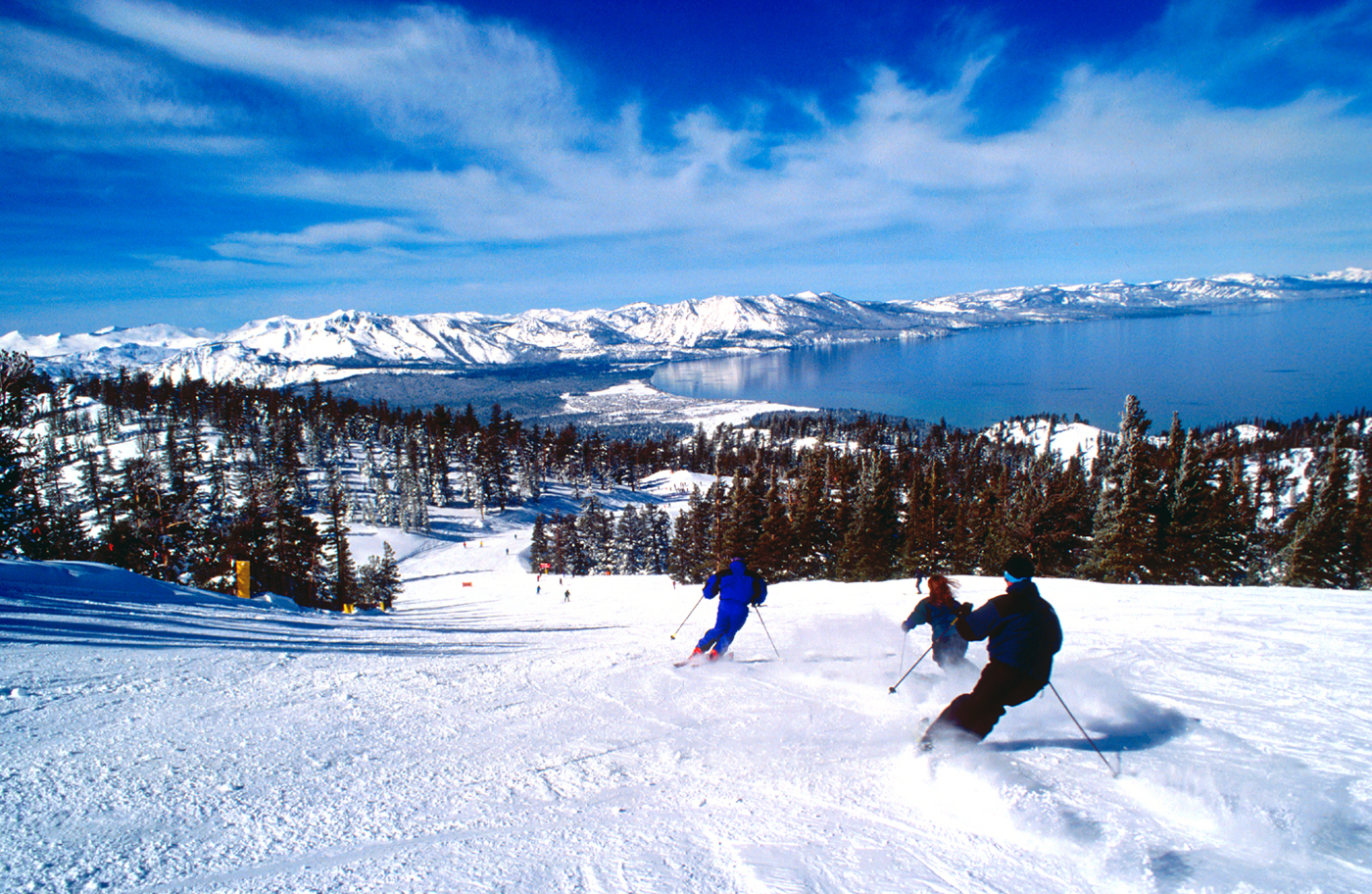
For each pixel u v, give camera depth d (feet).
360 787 10.28
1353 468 246.88
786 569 128.06
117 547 103.81
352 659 20.49
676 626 32.53
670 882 7.52
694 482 447.01
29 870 7.35
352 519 311.27
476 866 7.89
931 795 10.03
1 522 83.97
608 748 12.28
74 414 363.35
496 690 16.69
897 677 17.60
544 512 359.87
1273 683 15.42
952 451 400.06
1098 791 9.93
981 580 47.26
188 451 323.37
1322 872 7.56
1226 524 101.04
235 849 8.18
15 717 12.76
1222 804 9.30
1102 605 29.68
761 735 12.99
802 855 8.21
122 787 9.86
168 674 16.72
